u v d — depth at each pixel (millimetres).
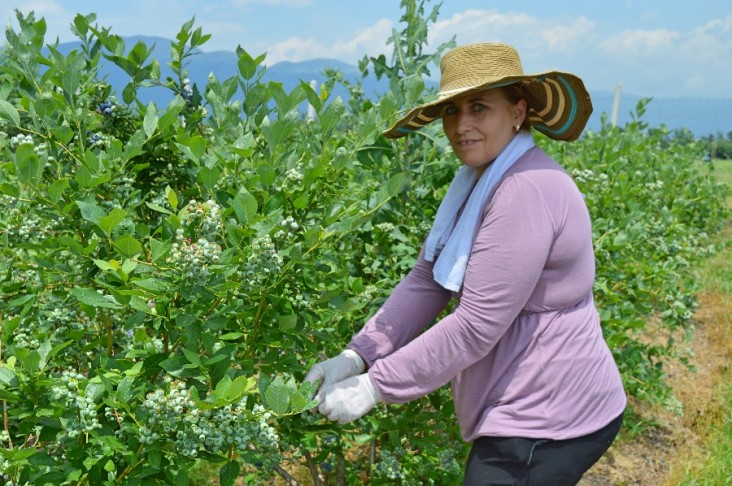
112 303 1624
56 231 2170
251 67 2107
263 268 1652
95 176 1805
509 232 1841
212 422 1567
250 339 1965
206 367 1661
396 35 2877
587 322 2004
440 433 2941
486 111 1962
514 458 1951
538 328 1942
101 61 2299
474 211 1967
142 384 1667
